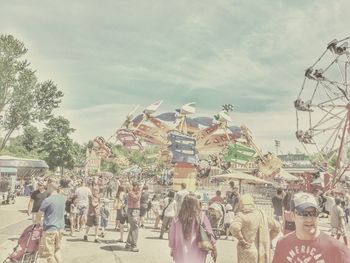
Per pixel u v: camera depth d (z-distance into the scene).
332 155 23.58
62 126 65.69
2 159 25.34
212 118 23.92
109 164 52.78
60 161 63.94
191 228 4.46
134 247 9.69
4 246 9.21
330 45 22.02
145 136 24.36
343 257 2.52
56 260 6.73
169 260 8.79
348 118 22.22
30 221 14.52
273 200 12.98
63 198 6.92
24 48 38.09
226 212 12.48
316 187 25.14
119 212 11.05
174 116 23.83
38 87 39.22
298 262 2.60
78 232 12.21
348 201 19.52
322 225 17.50
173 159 19.72
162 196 22.22
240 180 18.22
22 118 38.88
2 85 37.78
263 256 5.00
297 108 23.73
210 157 26.30
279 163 26.23
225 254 9.72
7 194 22.27
